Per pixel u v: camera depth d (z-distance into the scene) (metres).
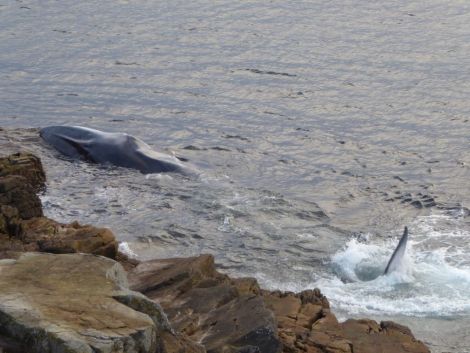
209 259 33.25
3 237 34.94
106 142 47.94
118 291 22.94
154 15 76.56
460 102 59.25
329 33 72.75
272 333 26.64
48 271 23.61
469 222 42.88
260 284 36.72
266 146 51.75
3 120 54.91
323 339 29.48
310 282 37.22
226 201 43.75
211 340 26.77
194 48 68.75
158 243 39.59
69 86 60.91
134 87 60.97
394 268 37.50
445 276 37.66
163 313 23.23
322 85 62.03
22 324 21.08
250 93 60.38
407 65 66.00
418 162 50.16
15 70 63.50
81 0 80.75
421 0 82.56
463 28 74.69
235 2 80.69
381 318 34.59
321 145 52.16
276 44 69.94
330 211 43.66
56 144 48.72
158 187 44.78
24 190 37.06
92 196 43.41
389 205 44.69
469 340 33.31
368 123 55.66
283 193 45.31
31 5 79.06
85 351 20.50
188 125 54.69
